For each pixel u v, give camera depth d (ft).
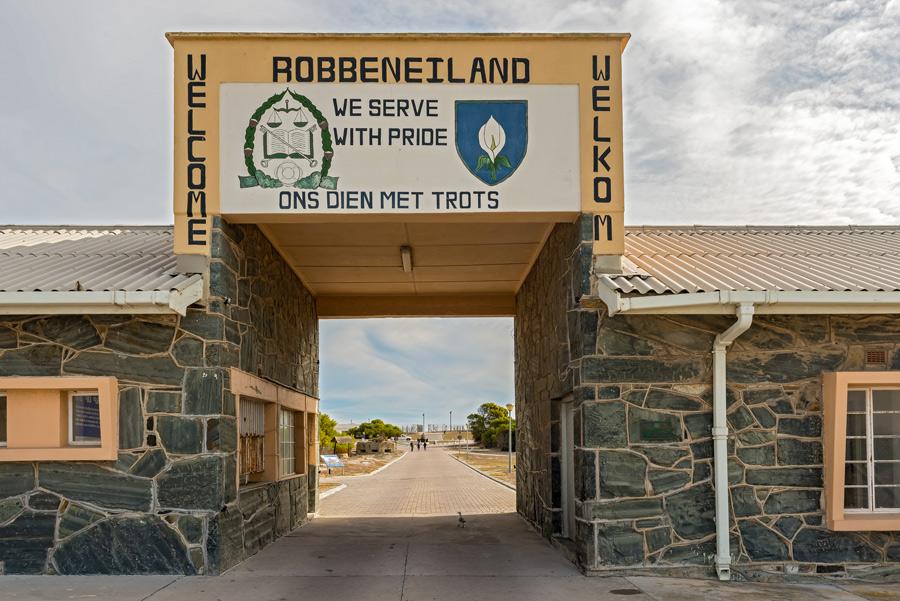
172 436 27.30
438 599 24.70
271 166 28.55
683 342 28.30
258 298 33.65
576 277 29.53
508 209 28.84
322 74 28.99
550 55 29.40
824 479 27.86
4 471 27.12
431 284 48.37
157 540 26.99
